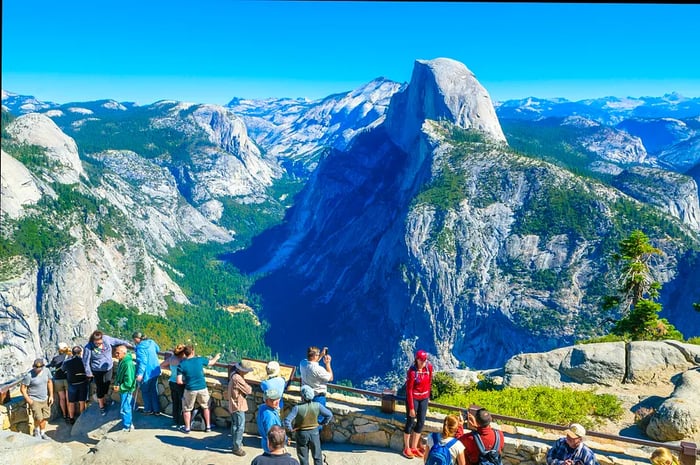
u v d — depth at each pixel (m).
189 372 17.52
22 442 14.63
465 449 13.20
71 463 15.40
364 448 16.94
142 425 18.23
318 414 14.92
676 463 14.09
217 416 18.33
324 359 17.50
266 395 14.91
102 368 18.73
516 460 15.48
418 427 16.12
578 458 13.43
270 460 12.35
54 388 19.27
